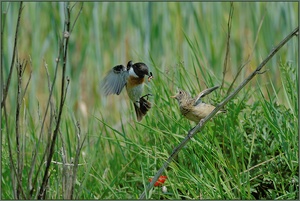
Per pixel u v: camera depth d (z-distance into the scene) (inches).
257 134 449.4
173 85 504.7
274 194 417.7
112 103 639.1
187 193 434.3
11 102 629.9
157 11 710.5
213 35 707.4
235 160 408.2
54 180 442.9
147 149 453.1
